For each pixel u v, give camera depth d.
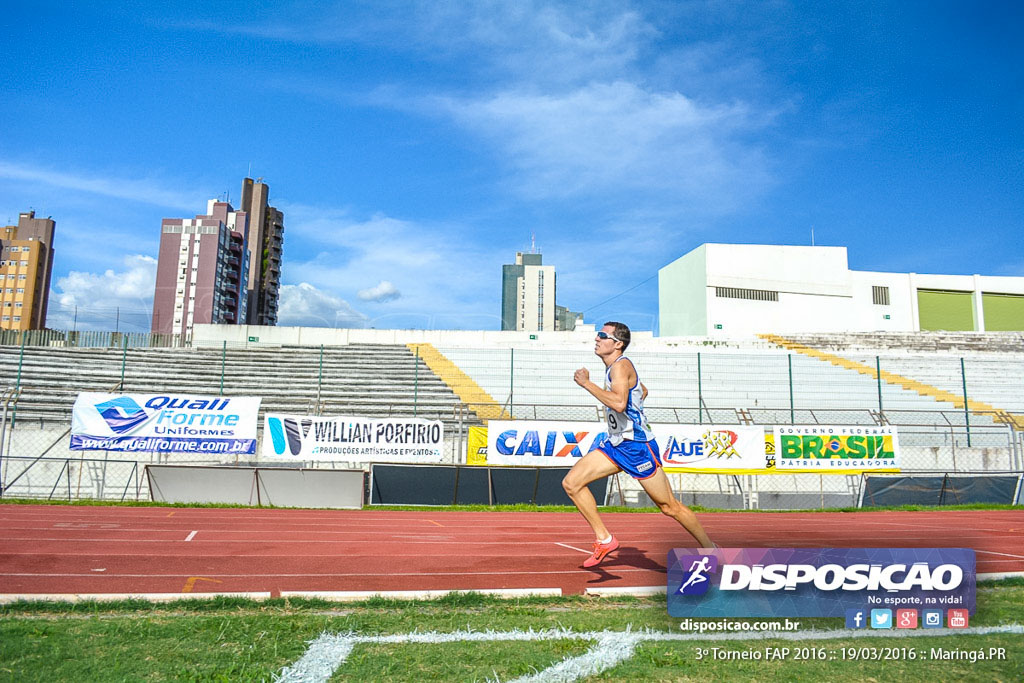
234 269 105.31
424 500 17.48
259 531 10.41
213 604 5.16
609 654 3.93
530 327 153.88
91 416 16.97
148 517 12.50
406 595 5.36
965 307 49.59
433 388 27.08
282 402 24.12
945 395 28.23
